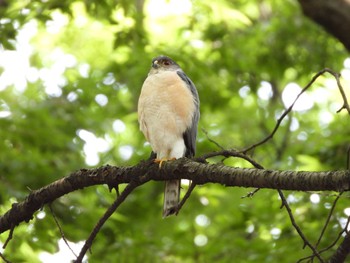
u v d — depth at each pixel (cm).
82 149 1448
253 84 1786
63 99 1569
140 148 1672
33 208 733
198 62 1587
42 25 1371
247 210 1296
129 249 1243
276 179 593
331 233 1079
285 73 1816
